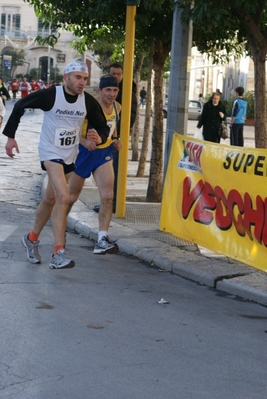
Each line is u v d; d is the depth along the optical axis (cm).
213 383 450
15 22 9212
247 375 470
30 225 976
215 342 537
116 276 726
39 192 1313
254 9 838
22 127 3050
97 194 1223
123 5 1085
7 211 1081
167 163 967
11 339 505
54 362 466
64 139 696
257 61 902
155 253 805
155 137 1198
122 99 980
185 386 441
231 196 795
